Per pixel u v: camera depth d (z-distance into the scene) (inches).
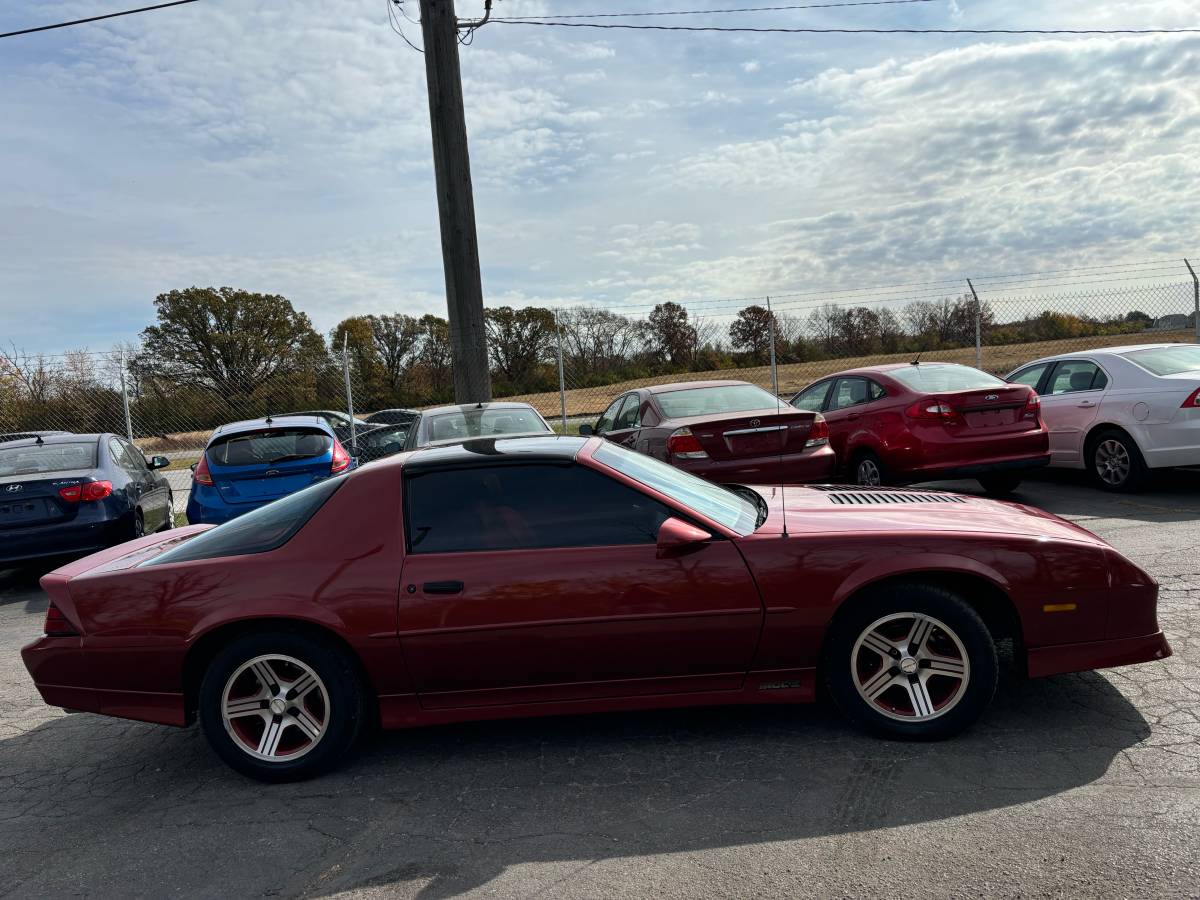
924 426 320.5
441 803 127.1
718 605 133.1
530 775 134.2
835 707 149.6
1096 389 343.6
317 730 137.6
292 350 635.5
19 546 302.8
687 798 122.4
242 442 334.0
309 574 136.1
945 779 122.0
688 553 134.1
